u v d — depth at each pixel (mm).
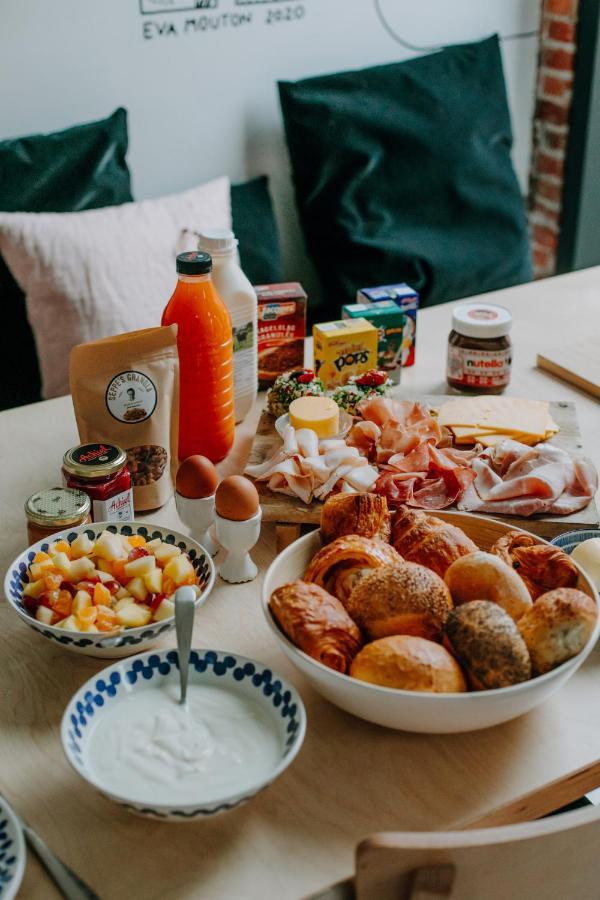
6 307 2201
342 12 2727
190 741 925
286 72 2713
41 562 1111
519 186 2842
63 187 2250
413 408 1484
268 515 1297
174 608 1017
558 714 1031
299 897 831
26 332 2229
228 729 946
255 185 2648
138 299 2176
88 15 2365
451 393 1697
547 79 3150
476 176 2707
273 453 1442
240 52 2611
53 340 2152
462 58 2732
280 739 936
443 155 2650
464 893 790
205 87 2602
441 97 2656
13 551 1286
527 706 947
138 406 1315
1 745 988
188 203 2295
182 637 964
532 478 1299
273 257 2596
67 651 1117
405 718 929
